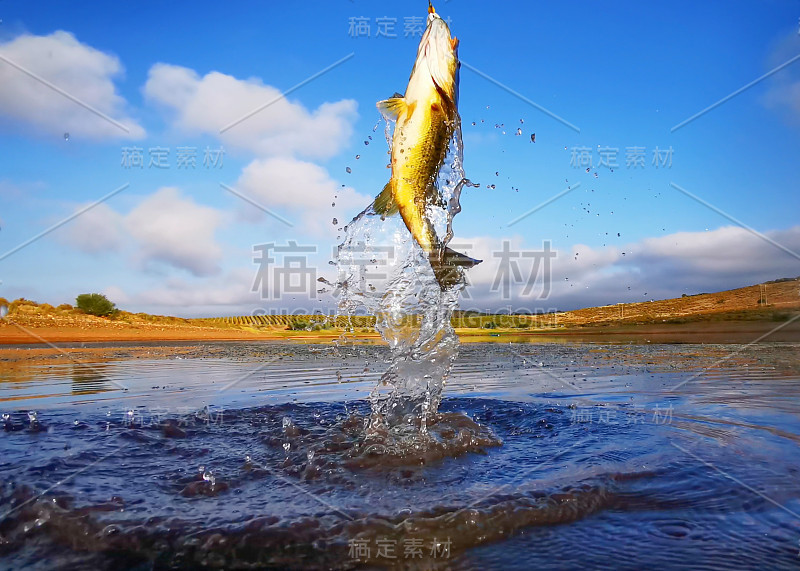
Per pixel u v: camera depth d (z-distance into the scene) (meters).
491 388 5.58
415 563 1.75
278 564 1.75
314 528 1.98
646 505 2.21
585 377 6.43
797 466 2.67
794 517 2.06
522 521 2.05
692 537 1.91
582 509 2.16
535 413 4.13
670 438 3.28
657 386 5.53
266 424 3.82
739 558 1.75
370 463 2.83
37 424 3.75
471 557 1.79
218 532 1.94
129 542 1.89
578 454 2.95
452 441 3.16
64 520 2.04
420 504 2.19
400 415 4.03
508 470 2.69
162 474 2.67
